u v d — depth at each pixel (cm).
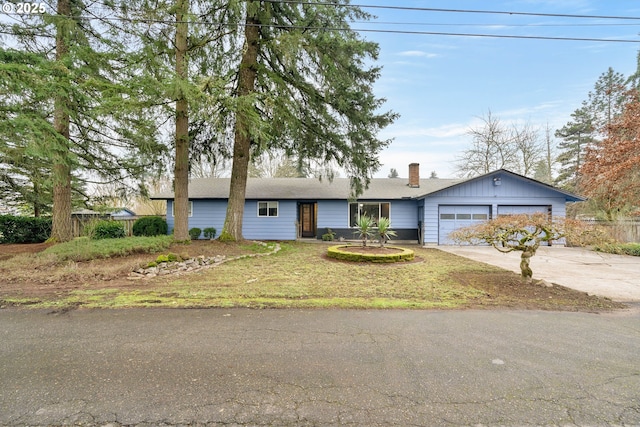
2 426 196
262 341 338
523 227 622
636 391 246
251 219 1611
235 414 211
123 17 881
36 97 795
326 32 948
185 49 958
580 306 487
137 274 689
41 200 1376
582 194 1708
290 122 1058
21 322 392
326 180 1850
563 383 258
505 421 207
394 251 1037
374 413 214
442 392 242
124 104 761
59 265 733
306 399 230
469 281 664
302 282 651
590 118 2558
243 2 891
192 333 360
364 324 396
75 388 241
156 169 1101
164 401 225
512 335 364
